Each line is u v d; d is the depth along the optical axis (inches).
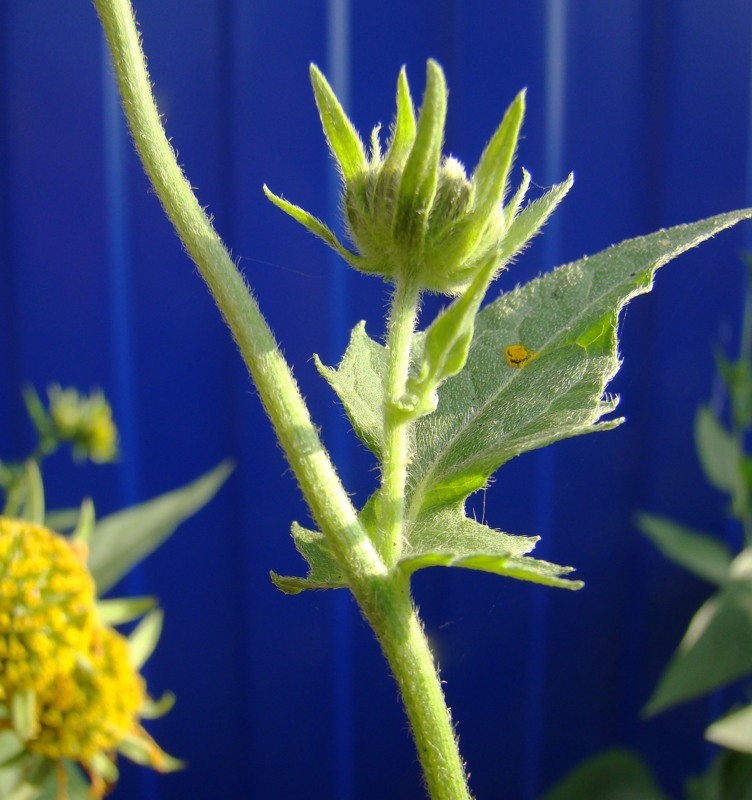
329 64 14.0
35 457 11.2
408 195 5.6
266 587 15.2
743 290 15.2
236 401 14.8
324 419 14.5
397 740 16.2
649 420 15.5
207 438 14.8
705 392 15.4
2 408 14.4
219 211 14.2
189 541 15.0
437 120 5.5
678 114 14.5
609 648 16.1
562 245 14.6
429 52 14.2
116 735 5.1
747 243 15.1
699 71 14.4
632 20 14.3
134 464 14.6
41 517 5.5
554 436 5.9
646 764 16.2
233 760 15.7
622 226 14.7
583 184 14.6
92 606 5.2
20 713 5.0
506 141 5.6
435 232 5.7
